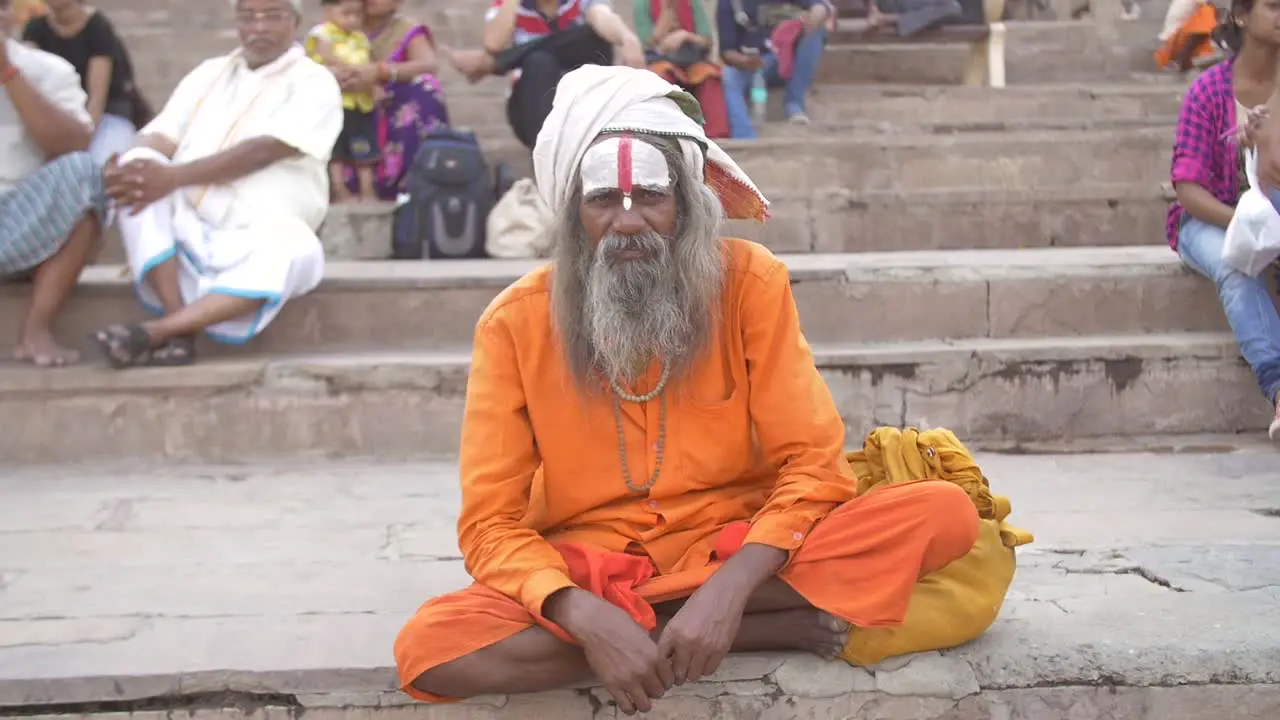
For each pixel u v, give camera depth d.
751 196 2.39
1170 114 6.62
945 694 2.27
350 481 3.73
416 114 5.48
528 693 2.24
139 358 3.97
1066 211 5.24
